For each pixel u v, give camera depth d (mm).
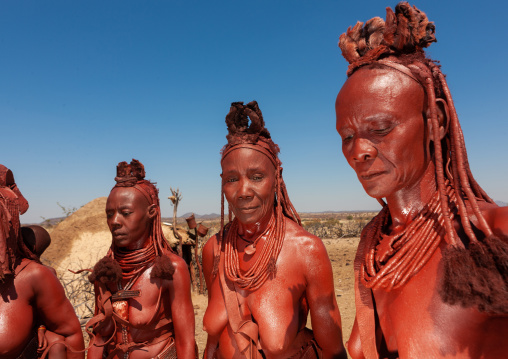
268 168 2398
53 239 8844
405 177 1060
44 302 2553
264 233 2482
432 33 1123
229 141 2418
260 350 2244
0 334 2285
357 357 1468
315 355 2422
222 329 2428
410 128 1021
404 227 1150
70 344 2697
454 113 1031
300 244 2398
